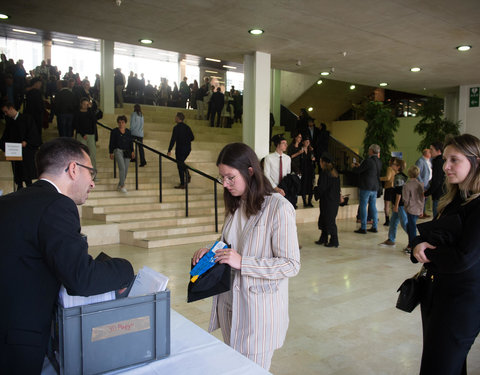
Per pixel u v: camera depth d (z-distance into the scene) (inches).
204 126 493.4
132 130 354.0
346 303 152.8
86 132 297.1
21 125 240.5
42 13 236.4
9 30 652.7
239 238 67.7
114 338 46.4
